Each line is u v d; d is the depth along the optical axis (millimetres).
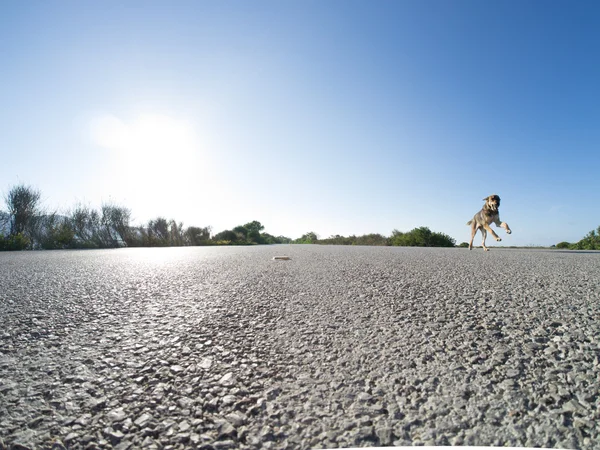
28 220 12172
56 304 2613
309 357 1610
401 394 1280
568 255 6480
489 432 1062
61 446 1004
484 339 1791
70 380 1403
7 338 1880
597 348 1644
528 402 1216
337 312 2320
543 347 1675
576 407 1178
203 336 1901
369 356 1610
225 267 4801
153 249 11047
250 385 1357
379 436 1047
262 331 1972
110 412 1178
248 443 1022
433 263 4926
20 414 1165
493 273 3838
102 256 7105
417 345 1728
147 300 2736
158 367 1518
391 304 2494
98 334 1943
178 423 1119
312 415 1155
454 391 1296
